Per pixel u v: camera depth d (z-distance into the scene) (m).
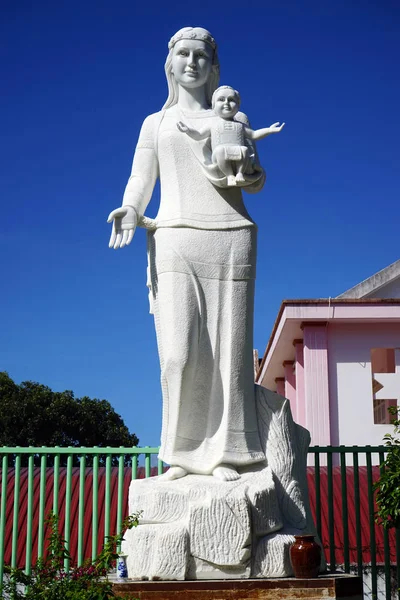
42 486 8.22
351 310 14.73
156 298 6.62
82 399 25.36
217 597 5.58
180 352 6.35
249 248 6.58
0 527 8.30
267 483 6.12
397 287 16.53
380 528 9.77
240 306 6.50
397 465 7.02
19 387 25.12
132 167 6.96
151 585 5.59
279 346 16.59
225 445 6.32
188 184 6.65
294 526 6.27
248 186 6.63
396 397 14.92
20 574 5.97
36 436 24.00
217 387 6.49
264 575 5.82
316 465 8.28
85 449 8.30
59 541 6.22
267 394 6.65
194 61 6.92
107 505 8.23
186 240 6.47
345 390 14.84
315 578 5.70
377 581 8.95
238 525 5.80
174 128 6.79
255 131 6.69
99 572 5.61
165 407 6.55
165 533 5.78
